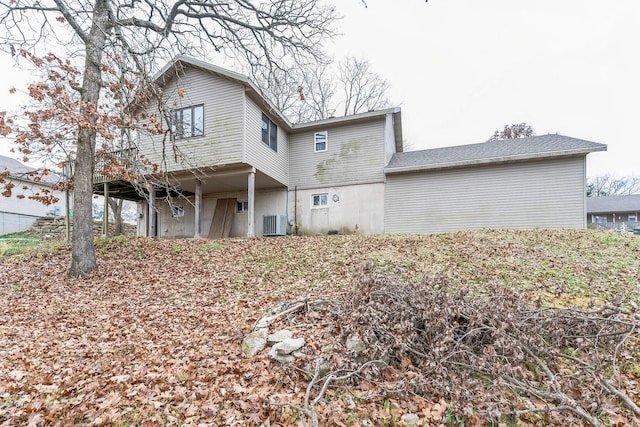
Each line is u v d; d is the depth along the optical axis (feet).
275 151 41.88
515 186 35.78
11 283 21.95
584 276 17.33
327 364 9.34
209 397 8.98
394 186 40.78
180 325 14.65
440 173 38.91
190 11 29.71
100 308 17.29
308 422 7.63
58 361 11.54
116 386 9.78
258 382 9.49
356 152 42.50
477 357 8.55
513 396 8.14
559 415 7.45
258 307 16.11
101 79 24.80
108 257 26.96
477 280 17.65
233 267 23.90
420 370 9.05
